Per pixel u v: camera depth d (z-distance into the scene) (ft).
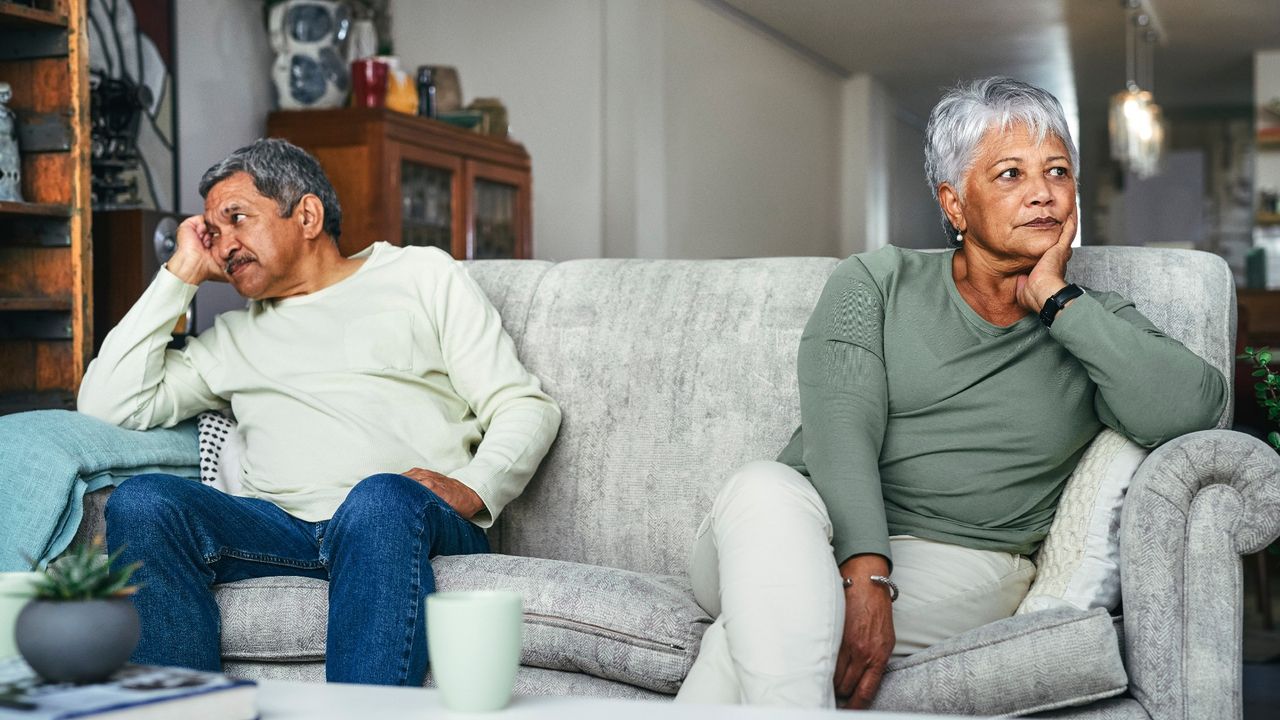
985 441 5.45
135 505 5.58
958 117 5.59
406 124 12.64
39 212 8.27
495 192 14.49
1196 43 28.14
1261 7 24.72
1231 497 4.70
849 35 25.76
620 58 17.94
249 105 13.17
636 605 5.17
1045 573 5.32
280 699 3.29
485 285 7.57
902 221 33.83
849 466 5.18
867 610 4.75
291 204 7.01
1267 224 30.14
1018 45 27.22
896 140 33.06
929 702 4.59
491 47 17.72
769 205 25.11
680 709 3.18
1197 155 37.40
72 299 8.55
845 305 5.64
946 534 5.46
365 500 5.40
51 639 2.94
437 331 6.97
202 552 5.78
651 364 6.81
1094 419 5.51
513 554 6.95
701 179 21.47
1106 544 5.13
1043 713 4.61
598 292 7.19
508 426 6.56
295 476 6.59
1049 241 5.40
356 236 12.34
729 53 22.90
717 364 6.64
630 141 18.24
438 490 6.01
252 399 6.89
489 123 14.74
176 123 11.97
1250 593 13.26
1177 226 37.50
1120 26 25.62
